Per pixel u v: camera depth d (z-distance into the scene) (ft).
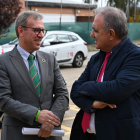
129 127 5.90
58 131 6.55
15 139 6.43
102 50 6.51
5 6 39.04
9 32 47.44
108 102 5.96
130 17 77.20
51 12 67.21
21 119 6.16
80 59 36.99
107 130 6.05
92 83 6.21
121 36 6.13
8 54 6.67
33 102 6.51
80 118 7.00
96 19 6.23
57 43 33.27
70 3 71.20
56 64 7.37
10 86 6.41
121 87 5.76
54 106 6.80
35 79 6.71
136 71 5.84
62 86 7.18
